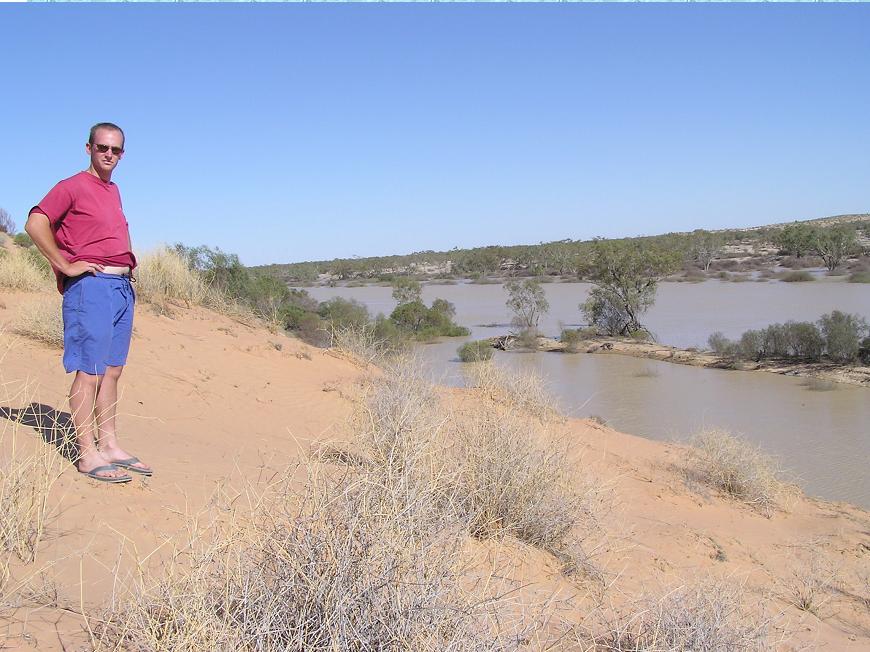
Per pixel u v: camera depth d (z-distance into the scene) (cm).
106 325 398
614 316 4741
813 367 3055
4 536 294
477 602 262
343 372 1110
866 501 1363
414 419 527
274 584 240
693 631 341
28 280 1076
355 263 15412
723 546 648
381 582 240
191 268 1605
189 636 218
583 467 612
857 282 7194
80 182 393
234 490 422
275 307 1703
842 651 451
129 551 319
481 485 462
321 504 266
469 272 13375
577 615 376
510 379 883
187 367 847
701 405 2425
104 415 418
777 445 1844
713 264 10462
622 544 558
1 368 601
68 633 245
